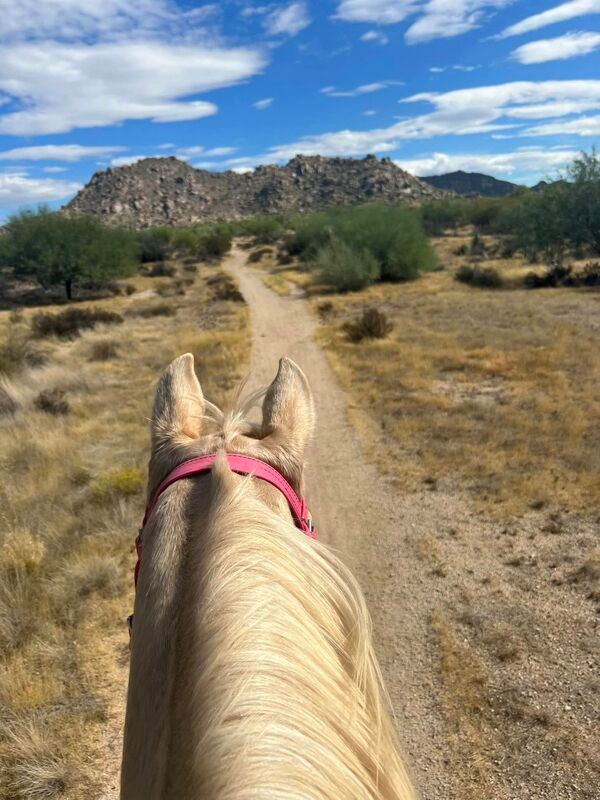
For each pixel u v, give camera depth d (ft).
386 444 33.73
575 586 18.62
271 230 281.95
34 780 12.11
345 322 75.72
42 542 21.93
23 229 147.64
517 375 45.27
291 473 4.11
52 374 54.85
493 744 13.12
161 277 180.86
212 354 63.26
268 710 2.22
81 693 14.80
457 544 22.13
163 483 3.89
